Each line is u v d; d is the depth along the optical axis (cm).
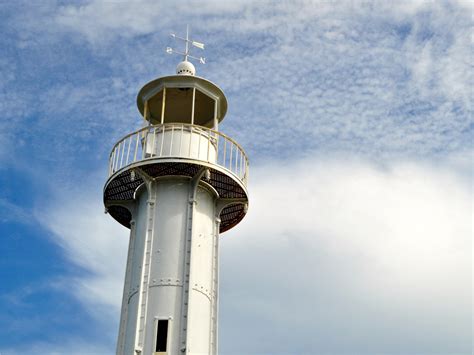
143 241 2978
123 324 2888
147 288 2845
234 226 3366
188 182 3081
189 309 2791
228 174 3052
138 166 3003
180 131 3144
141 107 3400
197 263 2938
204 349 2792
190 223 2986
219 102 3362
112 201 3203
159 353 2706
